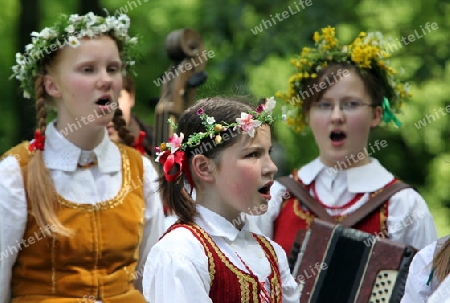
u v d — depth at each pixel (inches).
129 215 340.2
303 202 384.2
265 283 267.6
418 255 304.8
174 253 257.6
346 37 770.8
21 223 327.9
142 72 866.1
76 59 335.6
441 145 807.7
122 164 348.2
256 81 738.2
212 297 259.6
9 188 326.6
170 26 845.2
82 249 331.6
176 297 253.3
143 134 385.7
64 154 337.4
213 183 269.1
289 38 748.6
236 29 785.6
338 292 353.7
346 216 377.7
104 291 334.3
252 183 264.8
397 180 383.9
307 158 784.3
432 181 829.8
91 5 719.7
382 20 789.9
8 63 904.9
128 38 354.6
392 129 791.7
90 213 334.6
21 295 333.4
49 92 342.6
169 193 271.1
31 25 711.1
